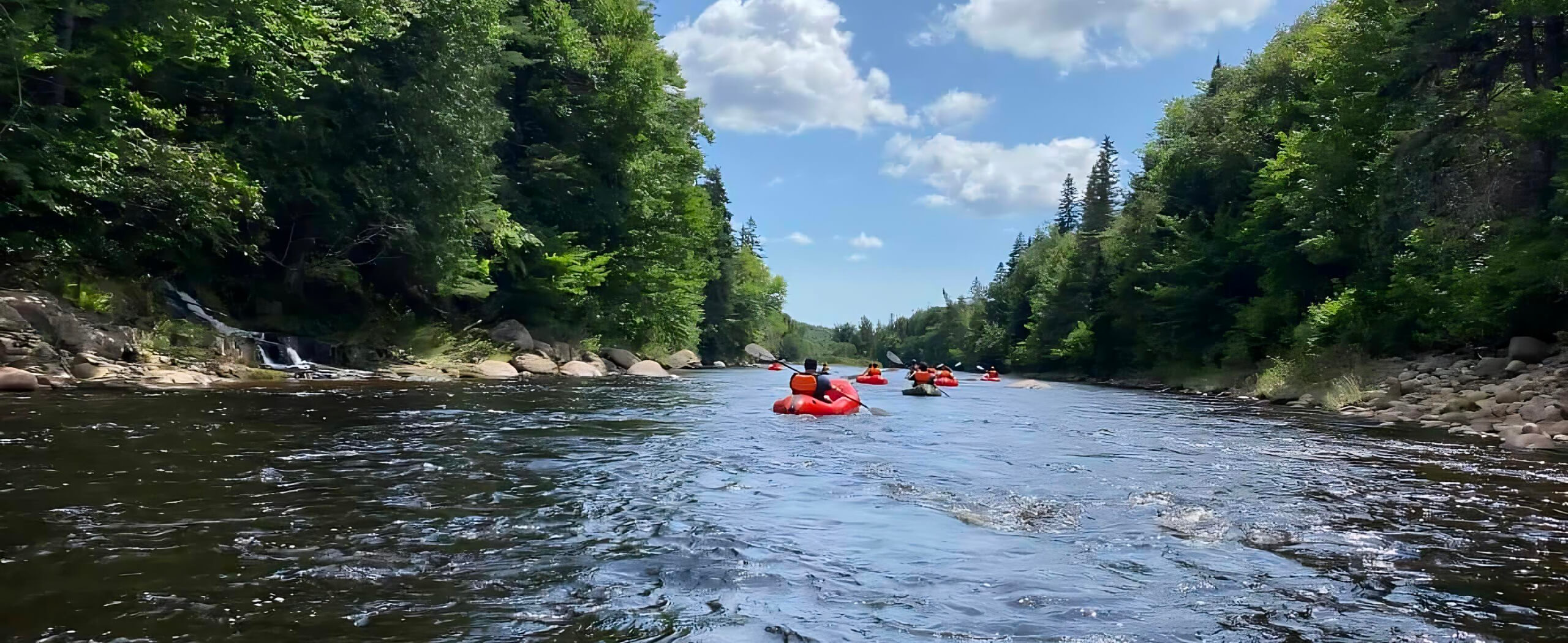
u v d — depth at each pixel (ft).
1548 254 46.85
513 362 78.43
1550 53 51.62
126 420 27.09
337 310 72.69
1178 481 22.72
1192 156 119.96
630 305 113.80
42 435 23.24
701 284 139.23
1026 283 231.50
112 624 9.50
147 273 54.19
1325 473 24.29
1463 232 55.16
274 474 19.25
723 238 199.72
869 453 27.66
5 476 17.56
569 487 19.40
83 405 30.86
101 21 46.16
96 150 44.60
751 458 25.39
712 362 193.06
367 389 47.57
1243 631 10.53
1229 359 97.35
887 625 10.51
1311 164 72.02
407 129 66.95
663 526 15.72
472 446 25.68
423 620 10.12
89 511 14.84
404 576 11.97
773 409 44.14
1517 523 17.17
